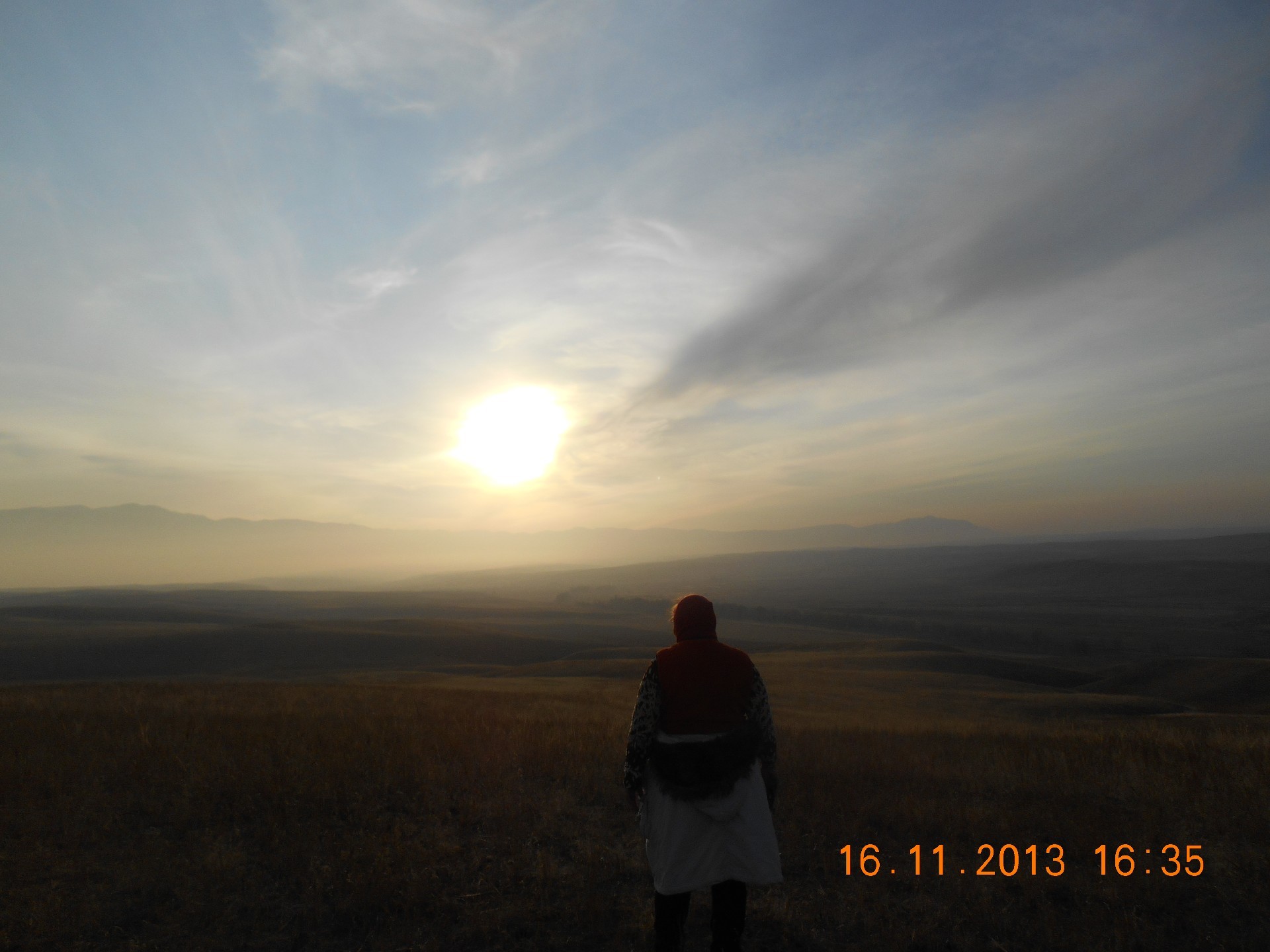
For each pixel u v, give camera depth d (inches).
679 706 144.7
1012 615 7760.8
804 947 161.0
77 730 362.3
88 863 195.0
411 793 259.6
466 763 300.5
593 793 265.9
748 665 150.0
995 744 434.3
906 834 229.9
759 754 146.9
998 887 190.2
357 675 2539.4
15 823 220.5
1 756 295.0
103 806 237.6
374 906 175.0
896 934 163.8
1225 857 207.9
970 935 165.3
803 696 1658.5
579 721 486.9
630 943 159.3
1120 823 235.8
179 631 3880.4
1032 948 160.4
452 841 216.5
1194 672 2375.7
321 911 171.8
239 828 223.0
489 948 158.6
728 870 137.0
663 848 140.5
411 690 1002.7
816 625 6496.1
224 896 179.6
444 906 174.9
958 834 229.5
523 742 346.9
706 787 138.9
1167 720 1187.9
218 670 3235.7
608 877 194.9
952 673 2630.4
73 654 3361.2
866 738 472.1
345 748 315.3
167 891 181.6
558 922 170.1
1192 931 168.6
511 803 250.5
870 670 2532.0
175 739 336.2
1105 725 800.9
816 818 240.5
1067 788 283.4
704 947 159.2
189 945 157.6
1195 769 313.3
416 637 3863.2
